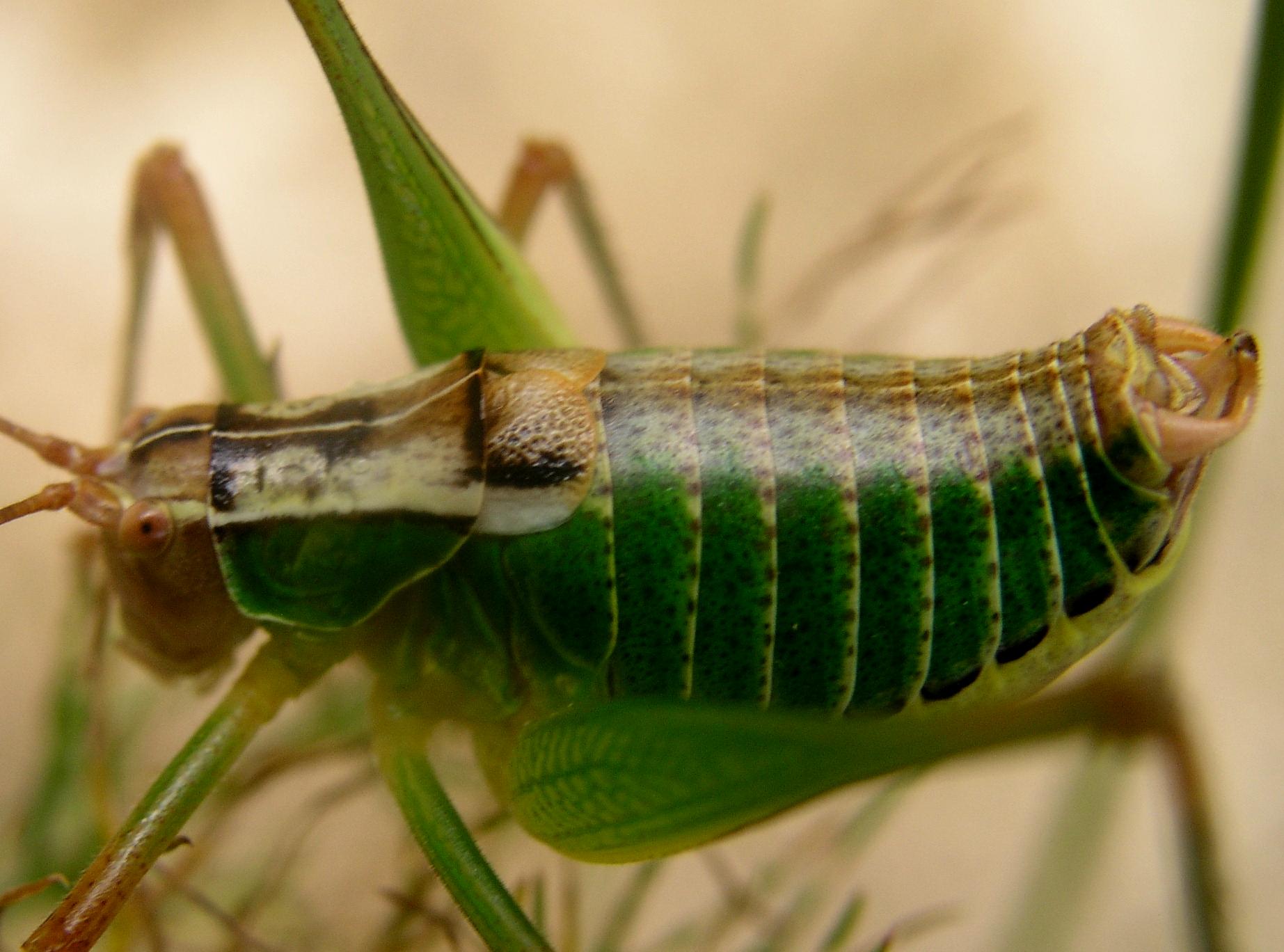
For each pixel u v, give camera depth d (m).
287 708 0.08
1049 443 0.07
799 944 0.09
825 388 0.07
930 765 0.06
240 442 0.07
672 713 0.06
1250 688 0.10
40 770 0.08
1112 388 0.07
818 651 0.07
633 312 0.08
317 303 0.11
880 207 0.11
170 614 0.07
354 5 0.11
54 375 0.10
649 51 0.11
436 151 0.07
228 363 0.08
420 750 0.07
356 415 0.07
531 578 0.07
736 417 0.07
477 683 0.07
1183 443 0.07
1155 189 0.11
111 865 0.07
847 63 0.11
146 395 0.10
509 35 0.11
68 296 0.10
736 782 0.06
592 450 0.07
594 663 0.07
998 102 0.11
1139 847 0.09
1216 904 0.06
